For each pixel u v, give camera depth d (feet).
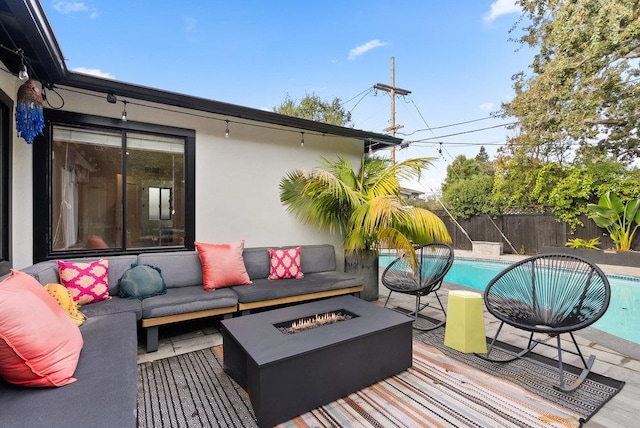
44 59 7.89
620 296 16.52
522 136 27.35
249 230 13.61
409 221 12.45
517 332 10.25
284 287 11.02
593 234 24.48
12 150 8.55
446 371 7.59
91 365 5.02
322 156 15.80
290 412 5.81
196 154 12.42
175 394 6.63
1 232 8.04
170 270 10.62
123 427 3.61
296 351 5.94
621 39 19.13
